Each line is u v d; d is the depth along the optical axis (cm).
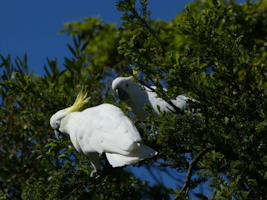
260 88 1174
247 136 1123
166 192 1614
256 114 1139
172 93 1149
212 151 1228
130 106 1533
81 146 1205
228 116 1145
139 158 1098
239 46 1172
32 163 1708
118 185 1281
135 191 1262
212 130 1101
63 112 1305
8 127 1748
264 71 1307
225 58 1170
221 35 1214
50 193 1245
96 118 1198
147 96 1498
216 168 1113
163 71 1177
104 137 1152
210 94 1141
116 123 1162
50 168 1307
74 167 1284
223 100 1172
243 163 1080
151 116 1195
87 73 1834
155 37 1300
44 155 1317
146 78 1170
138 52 1175
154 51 1266
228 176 1177
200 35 1180
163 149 1211
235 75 1170
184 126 1124
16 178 1697
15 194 1680
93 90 1747
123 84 1517
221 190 1023
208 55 1182
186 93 1171
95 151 1183
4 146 1727
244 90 1170
